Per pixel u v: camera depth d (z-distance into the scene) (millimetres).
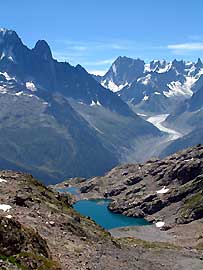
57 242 90062
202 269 107188
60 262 79000
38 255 73812
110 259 90125
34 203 112875
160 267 98562
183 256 119625
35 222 98375
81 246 92750
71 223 107188
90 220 130375
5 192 115250
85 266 81500
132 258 97750
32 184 139375
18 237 74688
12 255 70375
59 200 139750
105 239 109000
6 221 76125
